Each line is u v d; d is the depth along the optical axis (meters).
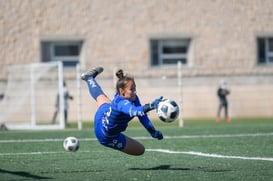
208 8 92.50
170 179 23.64
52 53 87.81
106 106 26.16
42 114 79.69
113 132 25.61
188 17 91.81
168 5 90.94
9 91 73.56
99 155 33.03
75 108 84.62
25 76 73.25
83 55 87.94
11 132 58.09
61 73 65.00
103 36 88.56
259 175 24.52
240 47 93.56
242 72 92.88
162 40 91.75
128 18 89.44
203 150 35.41
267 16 94.88
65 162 29.92
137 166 28.06
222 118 87.88
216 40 92.69
